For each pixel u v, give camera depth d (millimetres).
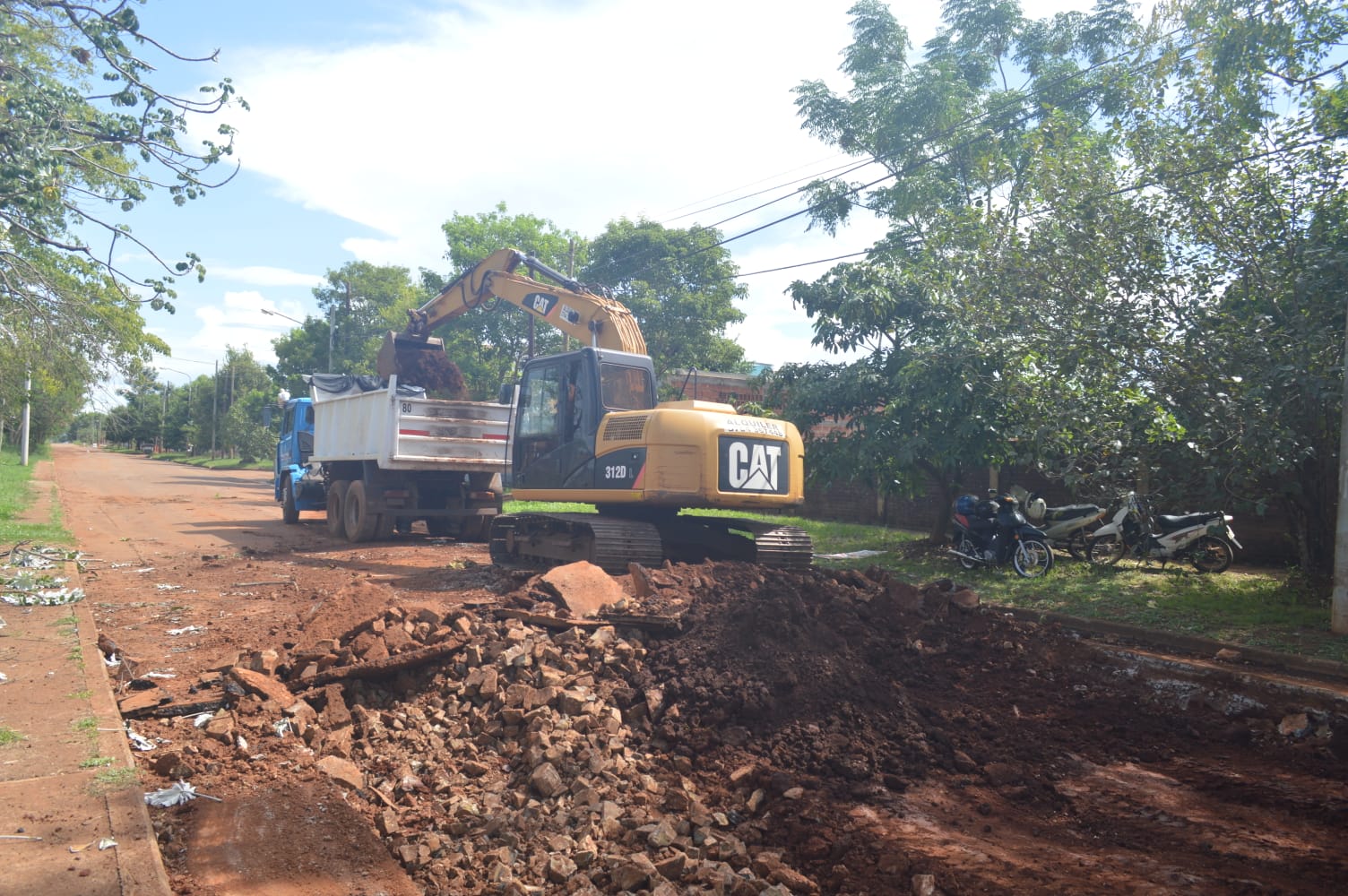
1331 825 4914
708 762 5617
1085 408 10648
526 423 12234
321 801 4902
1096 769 5773
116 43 9047
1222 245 10156
